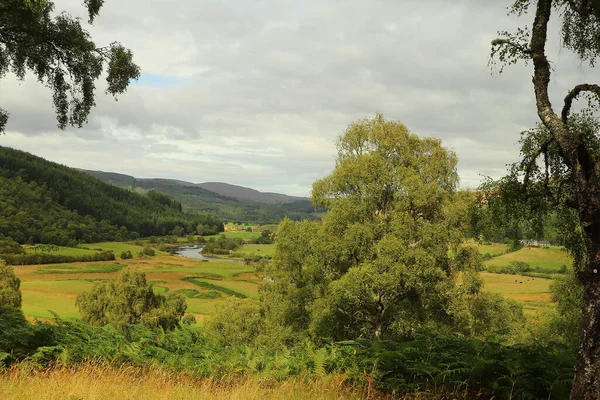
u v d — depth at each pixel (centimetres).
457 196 2464
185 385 719
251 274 13688
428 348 818
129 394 617
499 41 710
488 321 2817
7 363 841
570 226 1066
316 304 2558
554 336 3247
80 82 1198
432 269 2167
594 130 891
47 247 17925
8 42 1084
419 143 2691
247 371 858
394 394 695
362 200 2530
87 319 5191
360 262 2431
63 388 632
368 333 2414
